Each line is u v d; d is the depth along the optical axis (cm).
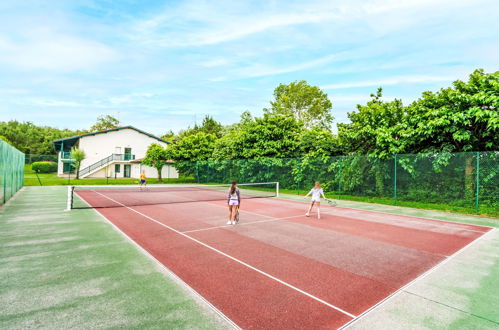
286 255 613
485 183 1293
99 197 1738
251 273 505
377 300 412
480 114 1212
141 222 943
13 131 7144
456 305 400
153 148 3447
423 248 695
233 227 887
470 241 772
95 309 367
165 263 547
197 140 3597
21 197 1645
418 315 371
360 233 843
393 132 1608
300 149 2339
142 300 394
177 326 330
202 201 1557
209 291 429
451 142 1458
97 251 616
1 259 557
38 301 386
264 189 2406
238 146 2714
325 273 514
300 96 4978
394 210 1346
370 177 1731
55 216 1034
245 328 331
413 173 1487
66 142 4250
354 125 1842
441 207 1370
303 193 2084
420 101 1569
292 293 429
